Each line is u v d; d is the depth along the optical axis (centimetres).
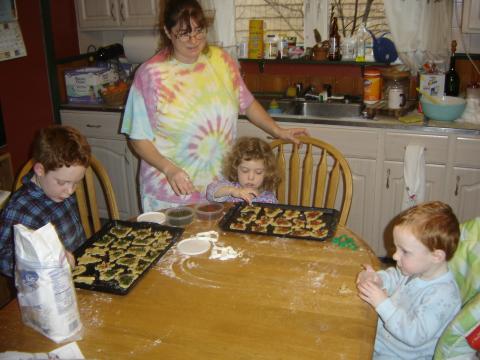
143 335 122
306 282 143
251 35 343
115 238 171
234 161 205
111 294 138
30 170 190
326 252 160
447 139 273
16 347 120
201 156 208
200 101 201
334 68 339
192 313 130
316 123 293
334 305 133
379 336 149
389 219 299
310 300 135
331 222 178
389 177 290
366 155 290
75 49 376
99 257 159
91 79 348
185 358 114
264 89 358
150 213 189
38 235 117
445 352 129
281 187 223
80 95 353
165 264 154
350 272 148
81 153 155
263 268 150
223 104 207
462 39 307
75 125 349
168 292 139
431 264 133
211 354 115
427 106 282
